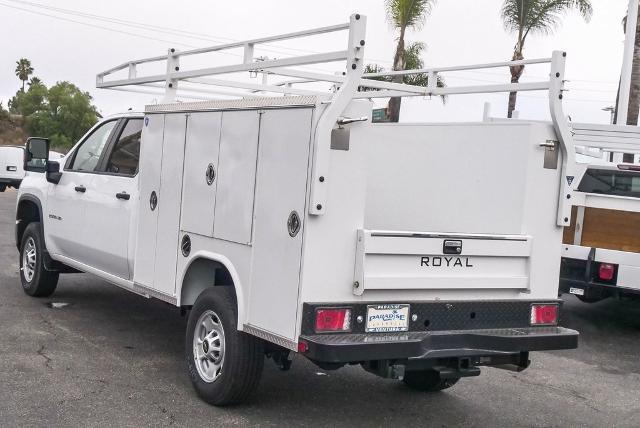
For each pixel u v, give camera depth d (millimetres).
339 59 4816
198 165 5816
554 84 5535
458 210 6004
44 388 5730
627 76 17719
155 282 6340
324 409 5828
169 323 8203
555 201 5688
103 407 5418
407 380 6633
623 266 9484
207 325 5691
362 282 4820
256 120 5191
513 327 5504
